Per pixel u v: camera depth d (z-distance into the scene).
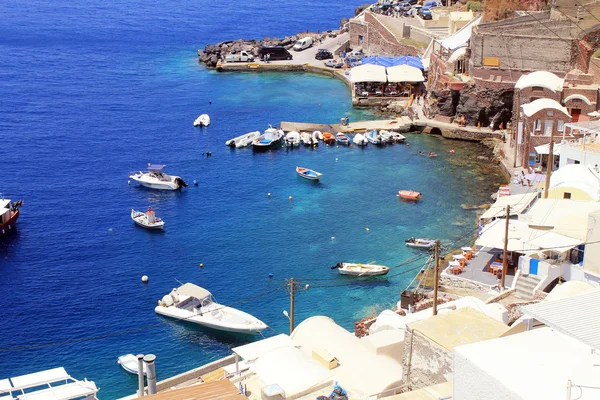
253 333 67.00
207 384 32.38
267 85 167.75
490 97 126.31
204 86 167.62
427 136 129.38
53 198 102.19
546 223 68.56
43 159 118.50
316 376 35.50
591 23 125.19
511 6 146.00
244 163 116.00
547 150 100.12
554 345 27.47
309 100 154.00
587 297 29.66
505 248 65.88
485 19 147.50
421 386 36.16
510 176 104.38
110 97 158.25
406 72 150.25
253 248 85.38
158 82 171.88
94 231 91.12
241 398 30.45
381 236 87.38
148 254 84.56
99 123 138.88
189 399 30.44
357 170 111.69
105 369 62.62
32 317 71.25
